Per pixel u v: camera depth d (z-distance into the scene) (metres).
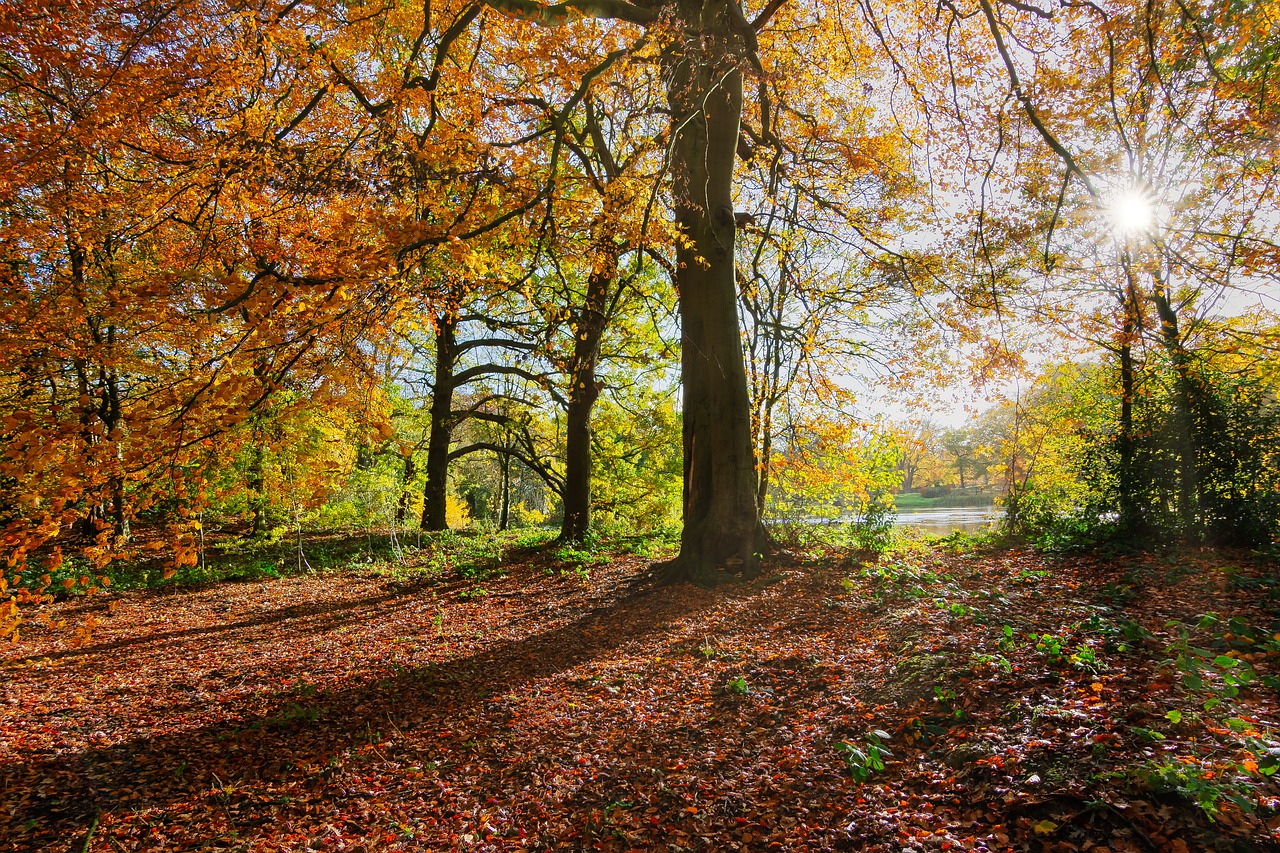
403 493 18.30
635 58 8.41
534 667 7.38
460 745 5.48
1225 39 8.45
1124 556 8.03
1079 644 4.75
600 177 11.58
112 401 10.99
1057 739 3.57
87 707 7.23
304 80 6.52
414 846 4.06
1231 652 4.22
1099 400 14.06
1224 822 2.70
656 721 5.38
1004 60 7.64
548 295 15.36
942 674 4.84
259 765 5.46
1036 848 2.89
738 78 10.31
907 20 9.95
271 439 6.40
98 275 8.19
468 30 8.44
